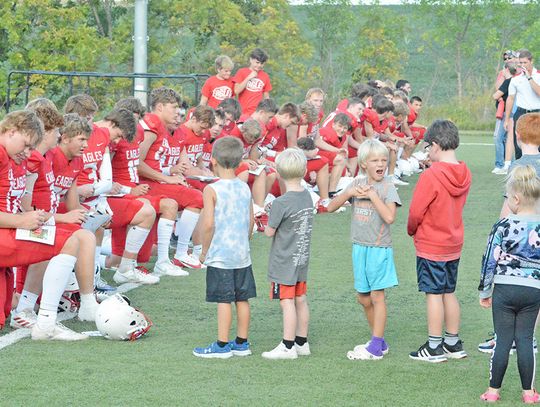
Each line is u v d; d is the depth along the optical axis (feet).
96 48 86.58
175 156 41.39
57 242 27.35
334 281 36.29
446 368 25.25
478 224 50.42
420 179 25.61
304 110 53.98
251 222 26.37
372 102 63.05
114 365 24.72
